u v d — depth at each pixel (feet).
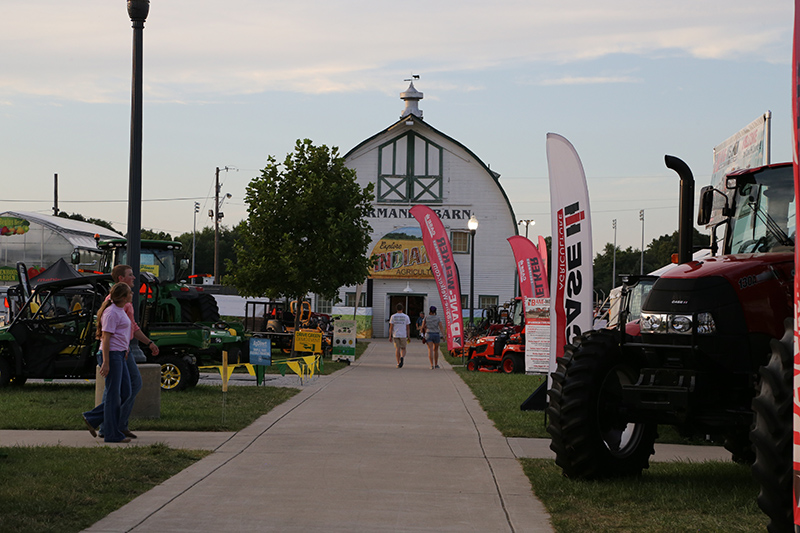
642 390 23.36
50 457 26.32
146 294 50.01
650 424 26.16
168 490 22.67
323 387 56.18
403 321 83.30
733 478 25.18
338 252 86.12
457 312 93.76
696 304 23.00
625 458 25.44
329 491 23.03
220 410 40.11
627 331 26.22
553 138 37.17
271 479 24.45
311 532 18.75
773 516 17.97
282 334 93.81
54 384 53.06
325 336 98.84
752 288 23.09
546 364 61.11
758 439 18.15
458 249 167.53
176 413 38.32
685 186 30.40
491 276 166.81
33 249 166.71
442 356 107.76
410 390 55.57
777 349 18.54
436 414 41.81
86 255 168.76
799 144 12.18
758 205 26.91
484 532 19.16
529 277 80.02
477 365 81.25
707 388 23.11
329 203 86.12
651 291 24.31
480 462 28.04
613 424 25.46
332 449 30.09
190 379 50.57
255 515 20.15
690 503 21.72
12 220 166.61
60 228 166.30
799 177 12.14
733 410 23.02
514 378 68.44
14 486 21.90
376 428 35.99
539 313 61.26
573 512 20.97
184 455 27.61
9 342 48.67
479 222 167.02
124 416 31.12
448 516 20.56
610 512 20.93
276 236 86.33
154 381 36.76
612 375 25.27
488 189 166.91
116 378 30.66
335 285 85.66
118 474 24.00
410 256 167.22
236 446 30.27
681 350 23.34
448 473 26.02
